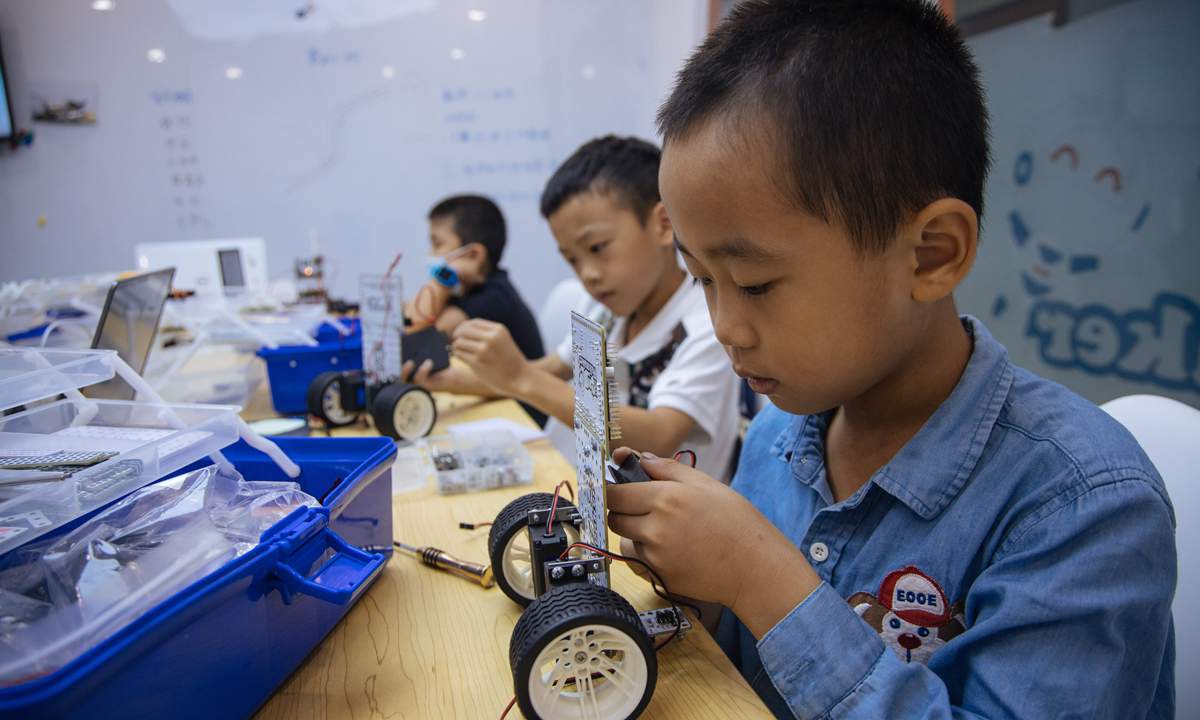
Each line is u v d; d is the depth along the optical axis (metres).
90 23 2.47
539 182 2.86
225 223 2.69
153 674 0.40
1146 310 1.67
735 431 1.16
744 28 0.49
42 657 0.37
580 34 2.77
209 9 2.55
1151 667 0.48
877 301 0.48
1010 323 2.04
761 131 0.44
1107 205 1.73
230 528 0.52
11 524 0.46
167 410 0.64
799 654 0.48
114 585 0.43
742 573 0.50
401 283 1.16
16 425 0.63
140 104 2.56
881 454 0.61
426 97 2.73
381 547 0.67
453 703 0.48
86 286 1.36
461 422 1.20
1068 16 1.77
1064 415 0.53
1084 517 0.47
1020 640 0.47
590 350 0.49
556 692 0.45
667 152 0.50
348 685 0.50
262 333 1.30
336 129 2.71
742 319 0.49
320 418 1.18
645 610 0.58
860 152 0.44
